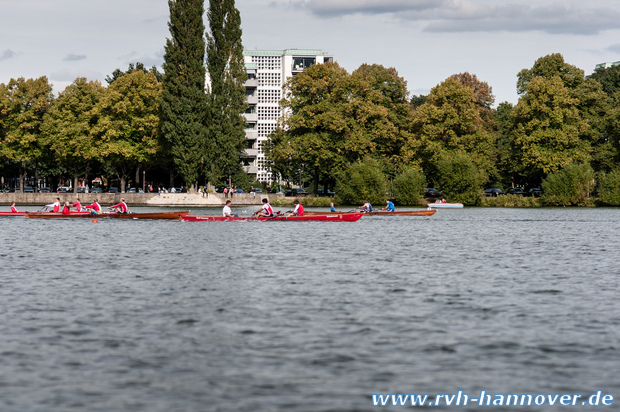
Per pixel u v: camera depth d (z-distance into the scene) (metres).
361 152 126.69
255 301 28.20
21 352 20.47
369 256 44.78
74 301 28.11
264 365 19.28
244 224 76.56
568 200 119.69
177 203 129.12
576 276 35.69
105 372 18.64
